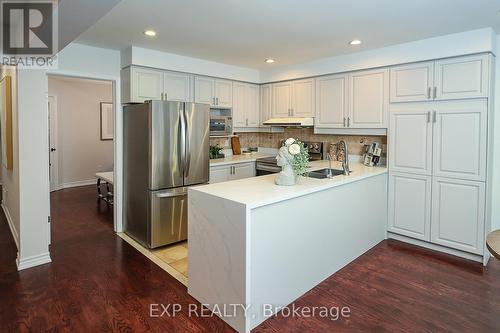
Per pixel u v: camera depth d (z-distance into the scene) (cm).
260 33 327
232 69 480
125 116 404
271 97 512
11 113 365
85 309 245
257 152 577
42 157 317
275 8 261
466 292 271
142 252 360
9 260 329
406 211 377
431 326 226
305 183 284
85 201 593
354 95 411
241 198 225
